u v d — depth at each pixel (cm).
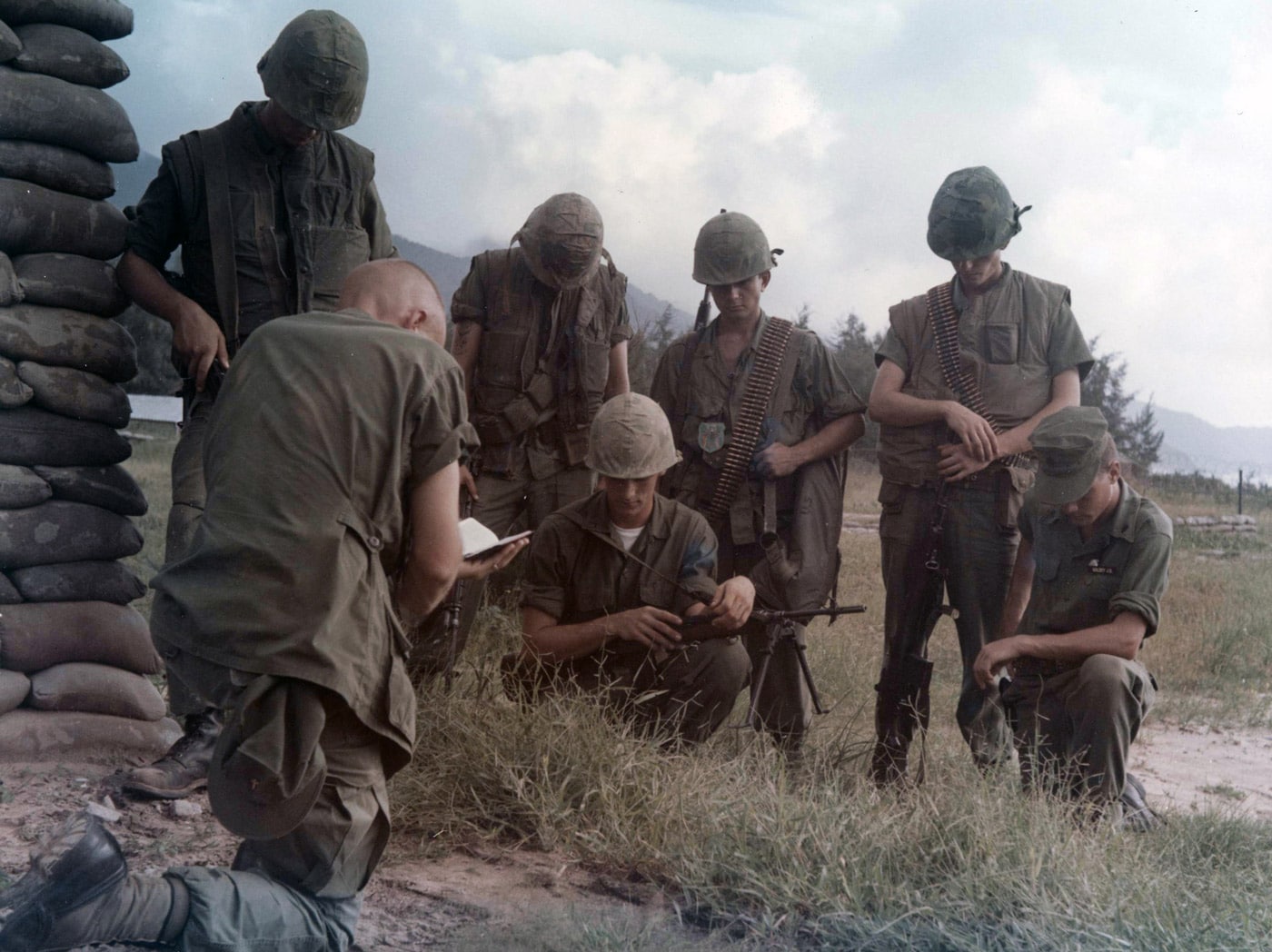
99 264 424
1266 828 440
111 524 426
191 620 223
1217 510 2369
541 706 394
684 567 436
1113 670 424
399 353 239
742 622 427
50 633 410
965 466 473
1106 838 372
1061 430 441
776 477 474
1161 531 442
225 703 222
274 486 227
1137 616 435
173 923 221
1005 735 469
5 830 333
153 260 419
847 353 2020
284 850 234
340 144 433
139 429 2364
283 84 399
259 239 414
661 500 444
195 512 397
